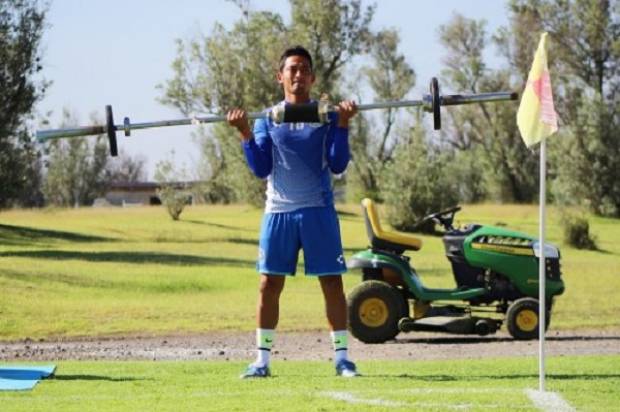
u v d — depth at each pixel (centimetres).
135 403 1107
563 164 9406
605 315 2831
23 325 2550
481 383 1247
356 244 6462
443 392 1165
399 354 1970
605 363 1578
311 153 1327
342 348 1367
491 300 2267
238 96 8888
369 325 2194
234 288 3553
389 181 7175
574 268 4284
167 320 2672
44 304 2842
